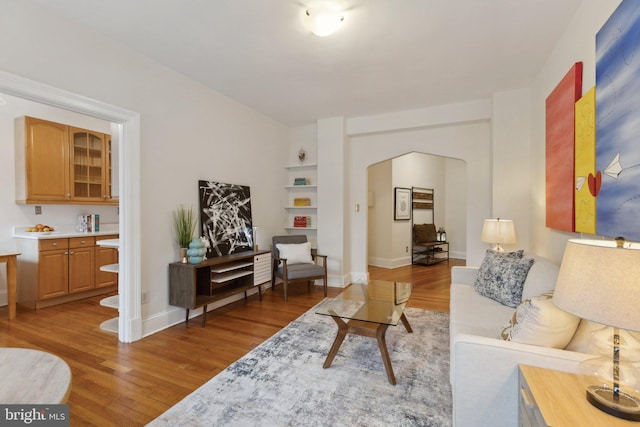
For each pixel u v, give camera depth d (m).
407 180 6.96
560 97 2.43
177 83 3.27
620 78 1.52
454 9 2.22
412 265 6.79
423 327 3.15
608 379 1.05
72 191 4.22
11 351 1.23
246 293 4.29
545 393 1.10
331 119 4.87
